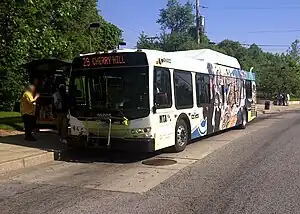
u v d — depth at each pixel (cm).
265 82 5878
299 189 803
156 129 1116
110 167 1044
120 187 827
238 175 934
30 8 1374
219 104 1669
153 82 1110
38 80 1484
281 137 1662
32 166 1060
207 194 769
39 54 1686
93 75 1147
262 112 3675
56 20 2219
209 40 5516
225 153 1252
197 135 1420
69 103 1172
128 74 1110
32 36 1592
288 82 5928
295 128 2070
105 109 1110
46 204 705
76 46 2664
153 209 674
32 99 1358
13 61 1513
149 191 793
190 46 4344
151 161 1123
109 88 1123
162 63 1171
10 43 1380
